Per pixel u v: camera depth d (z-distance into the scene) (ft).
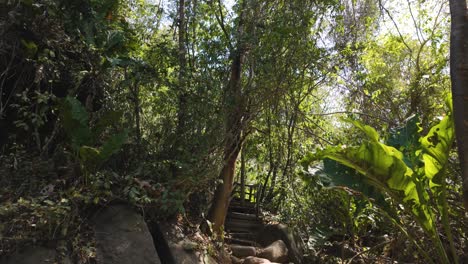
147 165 20.58
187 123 22.57
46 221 14.99
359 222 24.03
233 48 22.97
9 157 18.34
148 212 19.47
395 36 29.32
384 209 18.80
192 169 20.58
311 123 32.17
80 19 20.06
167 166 20.79
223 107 22.58
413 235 20.52
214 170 21.77
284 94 24.77
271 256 24.12
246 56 23.43
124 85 21.97
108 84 22.17
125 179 18.58
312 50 24.18
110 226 17.12
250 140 30.14
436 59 26.94
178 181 20.16
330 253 26.03
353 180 18.57
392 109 29.22
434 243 17.07
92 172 17.83
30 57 18.74
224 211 23.58
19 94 17.65
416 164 18.15
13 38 18.62
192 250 19.15
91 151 17.16
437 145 16.47
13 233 14.90
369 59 29.43
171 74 23.98
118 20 23.13
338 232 25.02
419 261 20.56
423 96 26.91
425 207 16.98
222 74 23.49
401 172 16.62
